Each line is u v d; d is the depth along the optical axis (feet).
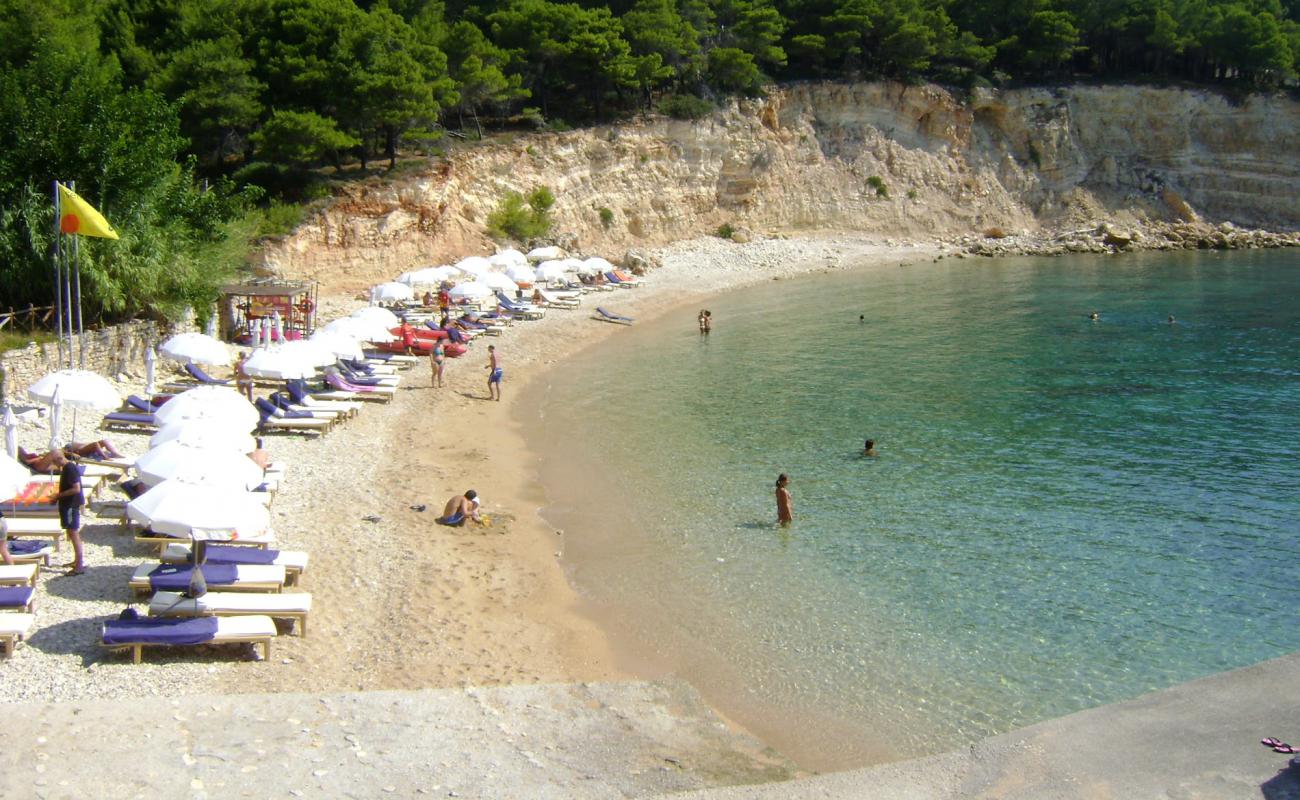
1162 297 201.87
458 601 64.13
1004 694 53.72
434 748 45.06
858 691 54.39
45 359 95.66
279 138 177.78
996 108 314.96
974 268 255.91
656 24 263.90
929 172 305.94
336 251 181.88
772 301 203.41
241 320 141.18
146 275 111.34
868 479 89.71
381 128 203.82
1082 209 313.32
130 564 62.39
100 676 49.14
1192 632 60.18
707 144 270.05
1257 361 138.92
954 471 91.66
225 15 191.62
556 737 47.70
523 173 229.25
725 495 86.22
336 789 40.93
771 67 302.25
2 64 138.41
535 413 115.55
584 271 195.72
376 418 108.47
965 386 126.31
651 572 70.49
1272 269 244.01
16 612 53.72
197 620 52.49
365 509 79.10
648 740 48.26
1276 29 315.78
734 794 42.32
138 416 91.91
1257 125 315.99
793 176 287.07
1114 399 118.11
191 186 128.26
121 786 39.91
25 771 40.45
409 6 240.94
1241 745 45.34
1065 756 45.19
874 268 257.96
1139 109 318.04
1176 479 88.43
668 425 109.60
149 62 178.91
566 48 242.78
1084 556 71.82
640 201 255.29
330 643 56.39
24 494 67.15
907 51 301.43
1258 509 80.59
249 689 49.83
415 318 159.43
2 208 104.53
